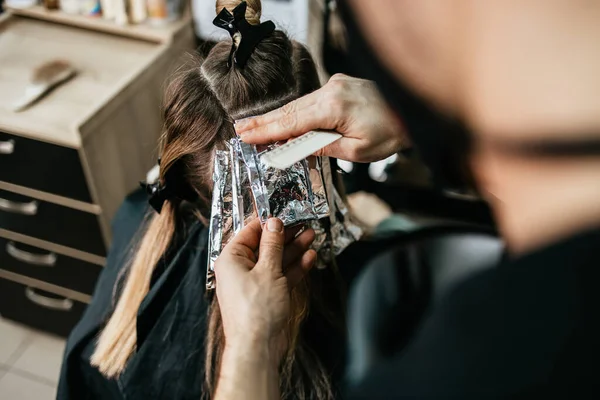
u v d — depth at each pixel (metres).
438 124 0.27
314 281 0.86
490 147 0.26
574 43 0.23
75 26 1.35
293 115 0.64
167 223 0.92
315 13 1.17
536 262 0.25
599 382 0.23
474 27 0.24
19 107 1.12
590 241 0.23
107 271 1.05
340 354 0.86
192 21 1.33
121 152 1.22
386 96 0.29
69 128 1.09
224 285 0.57
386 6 0.26
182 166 0.80
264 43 0.72
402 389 0.29
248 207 0.65
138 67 1.21
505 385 0.25
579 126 0.23
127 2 1.29
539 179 0.25
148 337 0.91
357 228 0.83
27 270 1.43
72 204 1.21
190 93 0.74
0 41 1.30
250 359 0.52
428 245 0.71
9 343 1.60
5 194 1.26
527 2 0.23
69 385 1.00
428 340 0.28
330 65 1.12
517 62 0.24
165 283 0.91
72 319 1.52
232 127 0.73
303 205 0.63
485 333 0.26
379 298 0.68
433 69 0.26
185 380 0.88
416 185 1.09
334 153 0.68
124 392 0.90
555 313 0.24
